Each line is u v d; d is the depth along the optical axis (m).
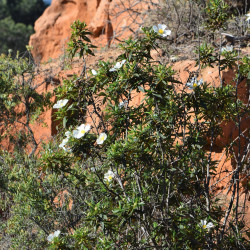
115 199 4.58
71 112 4.86
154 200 4.74
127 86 4.73
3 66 9.02
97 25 15.66
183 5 10.31
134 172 4.70
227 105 4.97
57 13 19.03
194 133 4.87
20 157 7.35
